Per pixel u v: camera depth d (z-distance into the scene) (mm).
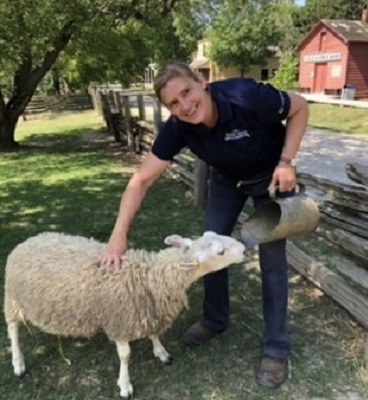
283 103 2516
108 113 15266
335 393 2898
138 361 3199
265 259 2953
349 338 3434
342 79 28797
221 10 17297
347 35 28578
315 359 3205
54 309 2783
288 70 34406
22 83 13203
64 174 9203
